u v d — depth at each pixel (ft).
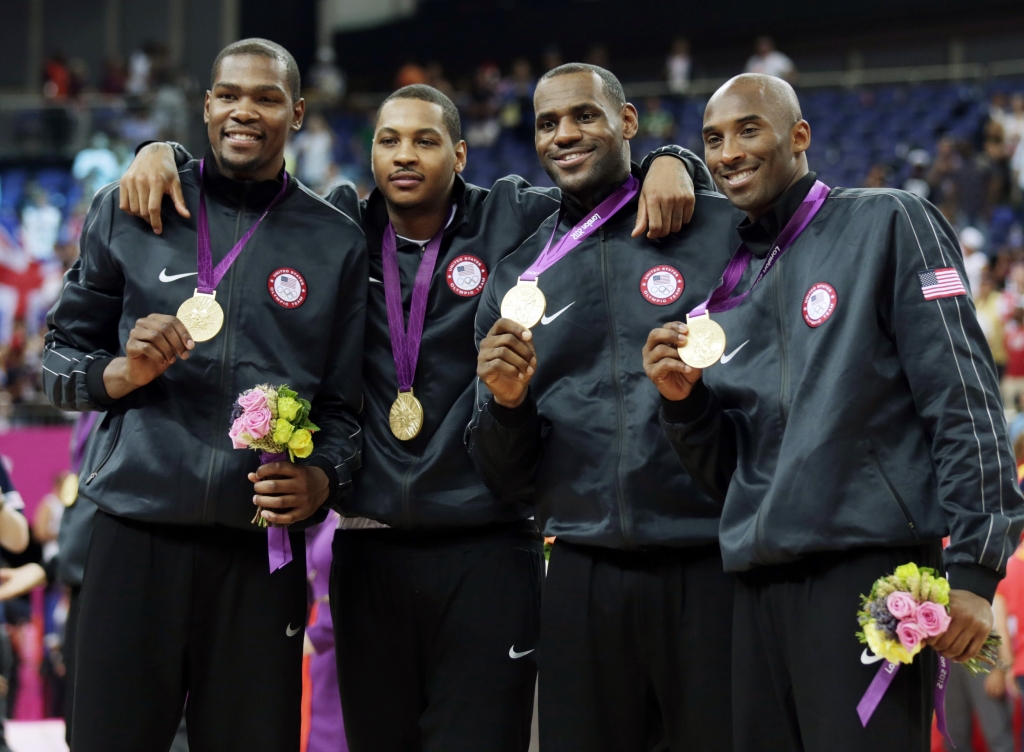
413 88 35.94
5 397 114.83
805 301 28.25
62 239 152.56
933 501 26.53
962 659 24.88
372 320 35.96
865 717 25.72
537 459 33.24
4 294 150.71
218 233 33.12
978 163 147.43
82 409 32.19
